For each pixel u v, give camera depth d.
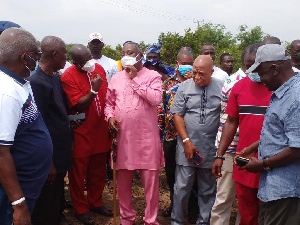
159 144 4.02
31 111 2.51
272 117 2.63
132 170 4.01
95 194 4.55
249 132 3.34
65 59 3.60
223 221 3.84
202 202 4.14
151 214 4.03
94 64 4.06
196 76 3.91
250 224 3.51
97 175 4.51
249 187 3.38
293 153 2.48
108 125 4.09
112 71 5.62
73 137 4.10
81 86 4.03
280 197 2.57
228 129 3.53
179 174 4.09
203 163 3.97
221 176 3.62
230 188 3.75
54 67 3.57
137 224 4.43
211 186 4.09
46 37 3.55
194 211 4.56
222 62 7.16
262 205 2.89
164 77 5.46
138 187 5.49
